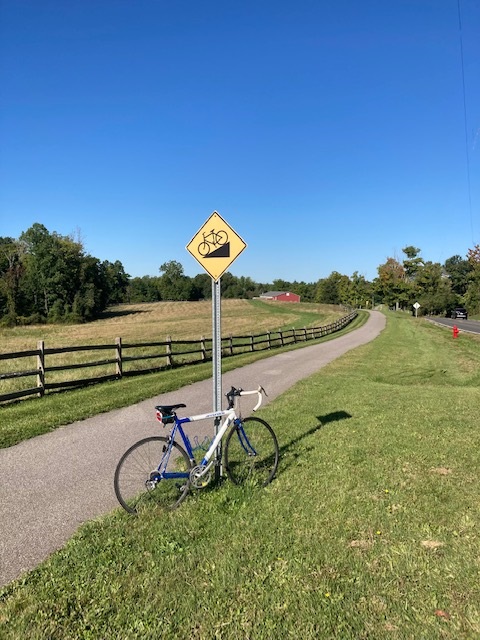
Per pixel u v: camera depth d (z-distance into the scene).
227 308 91.94
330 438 6.63
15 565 3.43
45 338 41.16
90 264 81.56
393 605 2.85
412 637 2.58
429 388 11.92
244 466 5.04
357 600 2.90
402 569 3.22
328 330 39.62
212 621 2.74
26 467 5.62
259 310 86.62
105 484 5.07
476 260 74.38
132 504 4.30
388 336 34.38
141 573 3.26
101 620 2.77
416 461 5.53
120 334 44.56
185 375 13.70
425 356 21.12
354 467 5.35
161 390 10.94
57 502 4.58
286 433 7.00
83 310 75.94
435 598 2.91
